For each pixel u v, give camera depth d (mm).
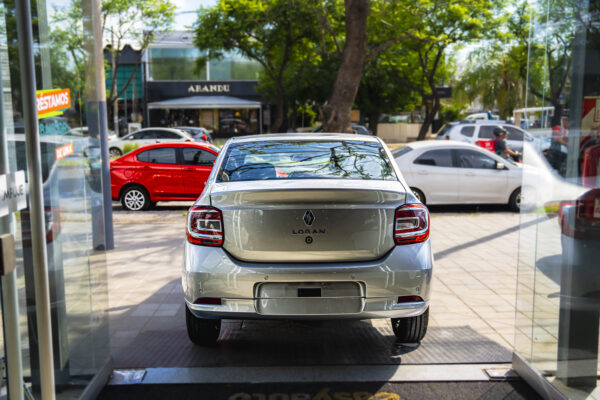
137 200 11555
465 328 4664
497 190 11148
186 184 11453
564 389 3154
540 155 3398
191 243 3652
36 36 2666
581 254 2986
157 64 40438
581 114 2969
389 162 4305
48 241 2816
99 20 6383
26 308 2629
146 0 29000
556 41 3162
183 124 41156
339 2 24328
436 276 6301
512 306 5234
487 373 3779
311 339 4465
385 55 32625
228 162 4281
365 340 4422
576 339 3053
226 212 3570
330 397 3457
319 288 3531
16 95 2461
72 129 3100
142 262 6980
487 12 25406
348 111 12766
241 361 4008
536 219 3469
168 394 3500
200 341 4234
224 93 40906
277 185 3688
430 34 25266
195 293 3584
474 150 11250
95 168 3469
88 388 3307
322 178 3941
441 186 11078
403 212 3609
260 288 3531
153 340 4422
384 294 3545
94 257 3436
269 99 35625
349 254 3549
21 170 2521
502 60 34500
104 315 3629
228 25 28156
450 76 41375
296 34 28125
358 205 3551
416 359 4023
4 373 2416
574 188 3051
